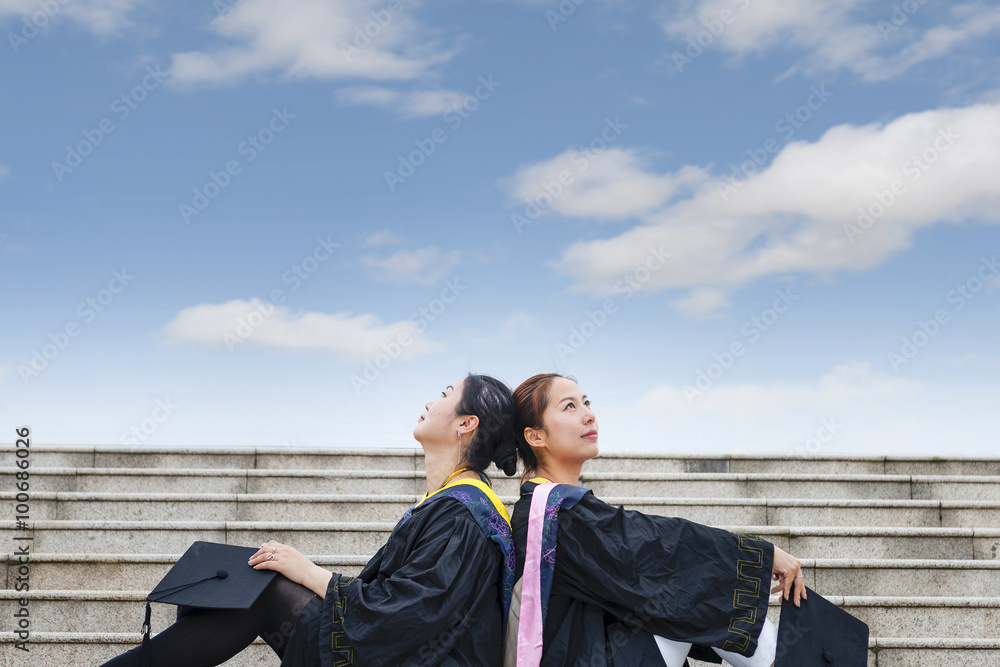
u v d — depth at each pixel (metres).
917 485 5.42
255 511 4.86
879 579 4.14
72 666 3.46
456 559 2.21
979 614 3.83
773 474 5.44
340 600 2.24
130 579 4.01
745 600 2.28
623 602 2.23
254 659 3.49
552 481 2.59
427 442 2.60
